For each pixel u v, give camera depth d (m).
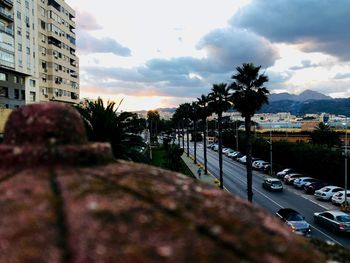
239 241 3.57
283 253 3.61
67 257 3.21
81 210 3.64
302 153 42.75
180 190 4.34
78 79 70.12
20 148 4.64
